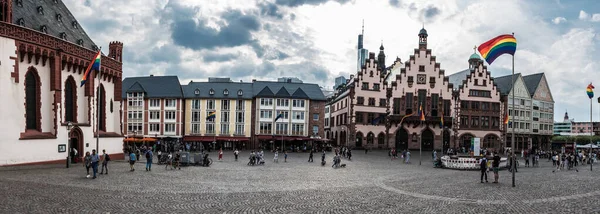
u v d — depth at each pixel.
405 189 26.00
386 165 49.19
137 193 22.86
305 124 91.31
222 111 90.56
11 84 37.56
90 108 47.91
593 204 20.94
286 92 90.81
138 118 90.94
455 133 92.62
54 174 32.16
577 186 28.52
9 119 37.38
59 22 47.78
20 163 38.28
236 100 90.75
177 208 18.80
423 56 92.44
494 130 95.56
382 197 22.56
